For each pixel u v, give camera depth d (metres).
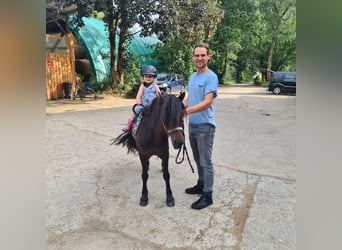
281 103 11.68
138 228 2.51
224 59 27.84
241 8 25.23
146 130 2.72
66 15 11.08
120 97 12.91
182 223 2.59
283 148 4.99
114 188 3.33
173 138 2.39
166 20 11.82
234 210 2.81
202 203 2.87
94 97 12.24
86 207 2.87
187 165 4.13
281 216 2.69
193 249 2.22
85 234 2.41
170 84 15.46
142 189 3.02
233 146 5.12
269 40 28.81
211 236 2.38
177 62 20.95
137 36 20.12
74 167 4.00
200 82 2.70
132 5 11.52
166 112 2.45
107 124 6.89
